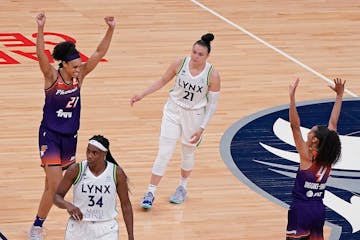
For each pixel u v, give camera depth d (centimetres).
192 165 2486
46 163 2112
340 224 2395
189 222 2384
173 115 2406
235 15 4709
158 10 4741
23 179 2611
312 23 4597
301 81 3659
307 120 3194
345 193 2594
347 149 2920
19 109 3209
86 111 3219
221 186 2625
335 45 4212
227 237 2303
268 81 3647
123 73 3669
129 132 3031
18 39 4056
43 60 2070
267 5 4962
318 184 1983
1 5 4678
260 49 4094
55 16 4497
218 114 3238
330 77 3728
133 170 2709
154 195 2519
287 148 2933
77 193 1834
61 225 2333
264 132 3072
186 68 2364
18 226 2314
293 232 1995
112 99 3366
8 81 3509
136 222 2367
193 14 4694
